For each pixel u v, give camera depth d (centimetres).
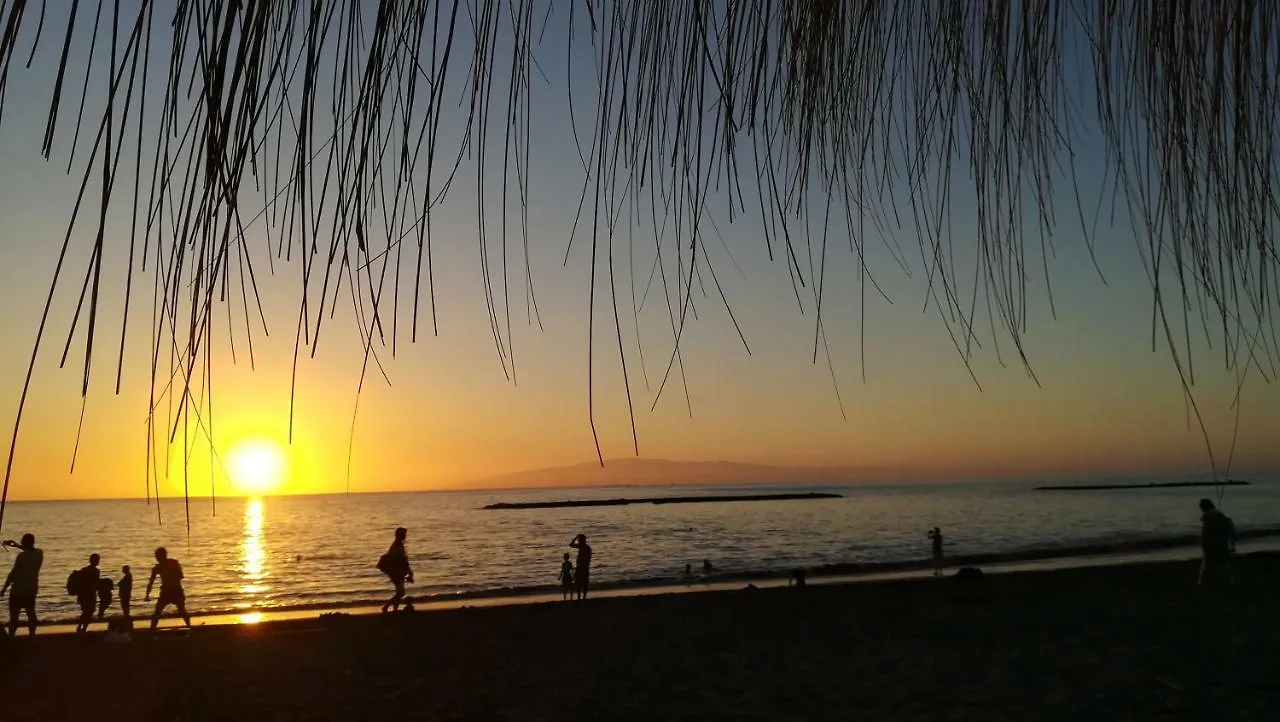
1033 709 748
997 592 1852
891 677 920
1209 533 1667
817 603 1731
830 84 97
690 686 919
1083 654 1002
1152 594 1638
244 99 55
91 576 1366
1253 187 100
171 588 1426
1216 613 1297
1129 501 11881
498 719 808
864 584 2233
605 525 7888
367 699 909
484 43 76
